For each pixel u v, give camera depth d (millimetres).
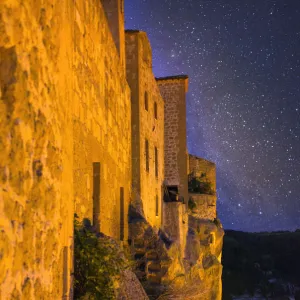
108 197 10781
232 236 56594
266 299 45188
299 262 52000
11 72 3373
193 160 29547
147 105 19562
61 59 4879
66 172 5035
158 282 13078
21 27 3566
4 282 3154
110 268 6543
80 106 8109
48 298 4258
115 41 13891
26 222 3629
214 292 24250
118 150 12773
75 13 7730
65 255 4941
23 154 3570
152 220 19844
